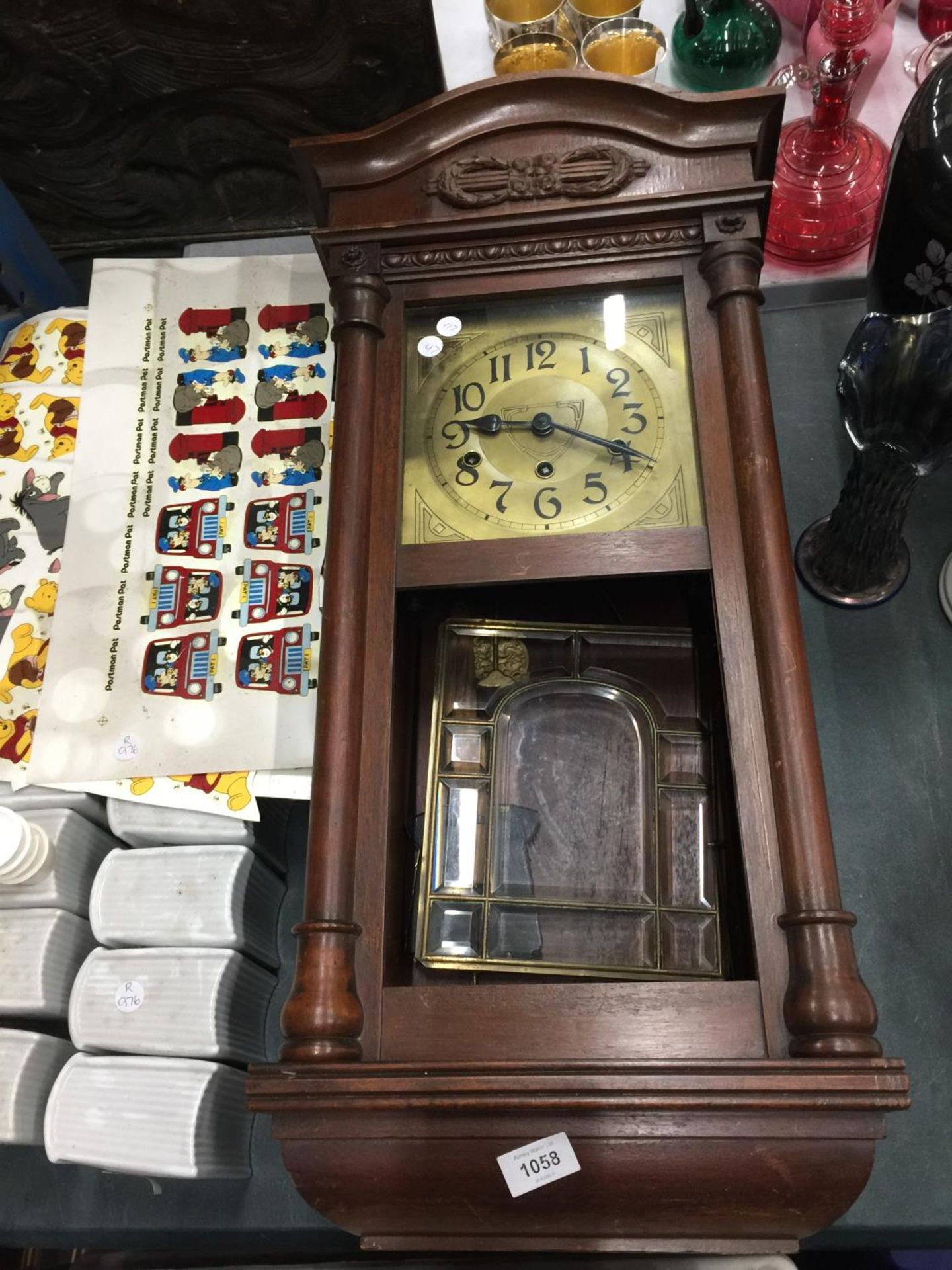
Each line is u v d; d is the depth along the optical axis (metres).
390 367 0.80
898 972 0.83
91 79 1.07
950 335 0.69
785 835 0.64
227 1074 0.81
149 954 0.82
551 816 0.75
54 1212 0.86
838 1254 0.92
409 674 0.76
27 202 1.22
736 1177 0.60
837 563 0.90
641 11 1.17
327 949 0.64
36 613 0.96
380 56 1.06
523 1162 0.60
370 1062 0.62
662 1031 0.62
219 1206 0.85
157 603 0.94
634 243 0.79
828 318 1.03
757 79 1.07
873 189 1.01
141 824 0.86
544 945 0.71
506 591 0.76
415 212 0.80
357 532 0.74
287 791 0.86
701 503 0.74
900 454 0.74
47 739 0.89
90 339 1.04
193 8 1.00
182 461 0.99
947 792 0.88
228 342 1.04
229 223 1.25
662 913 0.72
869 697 0.91
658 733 0.77
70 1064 0.81
